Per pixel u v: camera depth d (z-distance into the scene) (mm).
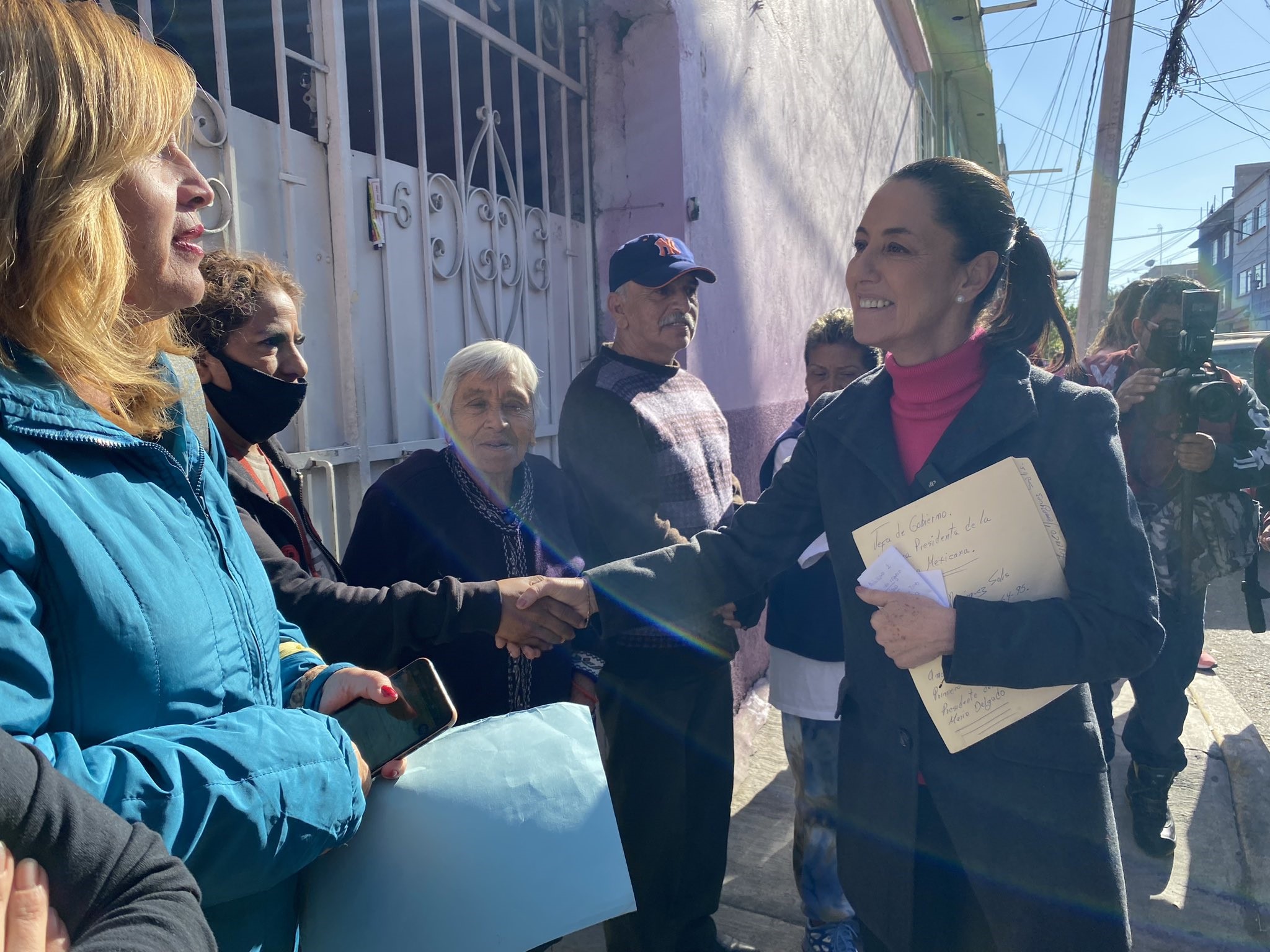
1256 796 3174
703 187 3492
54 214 755
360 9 2318
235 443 1603
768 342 4473
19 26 751
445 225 2604
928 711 1271
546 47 3162
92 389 858
